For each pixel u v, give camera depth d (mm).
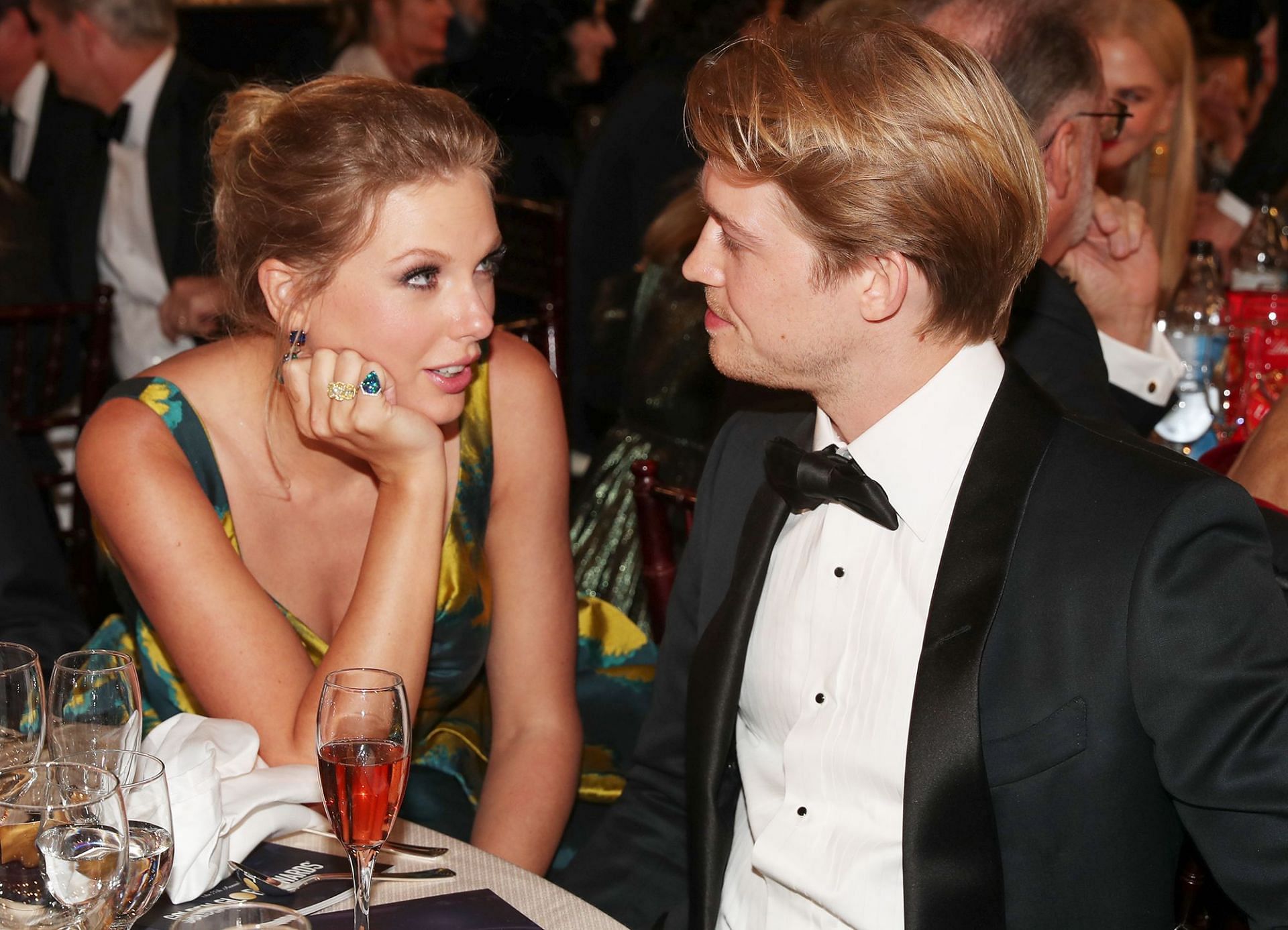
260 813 1200
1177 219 2785
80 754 1116
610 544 2678
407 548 1539
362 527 1780
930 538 1235
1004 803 1153
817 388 1280
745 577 1363
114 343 3896
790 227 1179
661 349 2643
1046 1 1761
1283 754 1059
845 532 1288
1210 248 2578
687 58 3746
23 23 4082
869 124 1127
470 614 1818
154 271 3846
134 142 3855
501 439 1838
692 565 1516
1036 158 1182
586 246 3838
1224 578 1095
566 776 1760
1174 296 2762
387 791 1058
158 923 1081
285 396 1679
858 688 1250
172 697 1791
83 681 1156
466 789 1859
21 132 4184
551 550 1860
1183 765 1092
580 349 3861
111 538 1634
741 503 1466
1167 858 1168
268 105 1612
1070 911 1146
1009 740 1147
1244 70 4523
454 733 1944
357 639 1507
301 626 1773
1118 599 1112
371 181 1481
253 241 1563
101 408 1681
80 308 2941
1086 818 1133
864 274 1181
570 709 1825
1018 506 1176
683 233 2658
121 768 1060
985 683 1159
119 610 3113
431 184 1496
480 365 1812
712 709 1345
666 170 3770
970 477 1208
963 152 1131
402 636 1516
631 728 2029
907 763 1159
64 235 3863
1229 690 1075
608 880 1454
